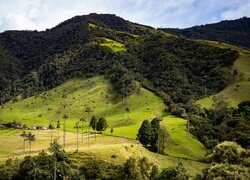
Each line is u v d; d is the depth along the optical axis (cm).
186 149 16462
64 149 14050
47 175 11600
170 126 19675
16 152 15025
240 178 10075
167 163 14675
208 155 15212
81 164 12531
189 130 19150
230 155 13500
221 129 19275
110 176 12119
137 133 18425
